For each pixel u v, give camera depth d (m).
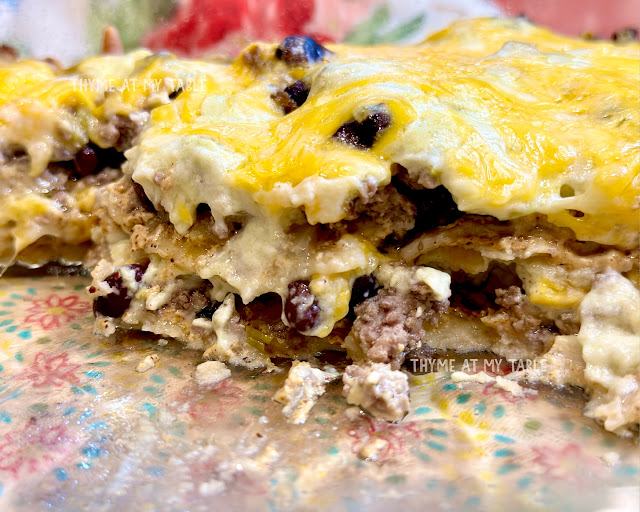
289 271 0.15
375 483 0.12
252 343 0.16
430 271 0.15
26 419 0.14
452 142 0.14
